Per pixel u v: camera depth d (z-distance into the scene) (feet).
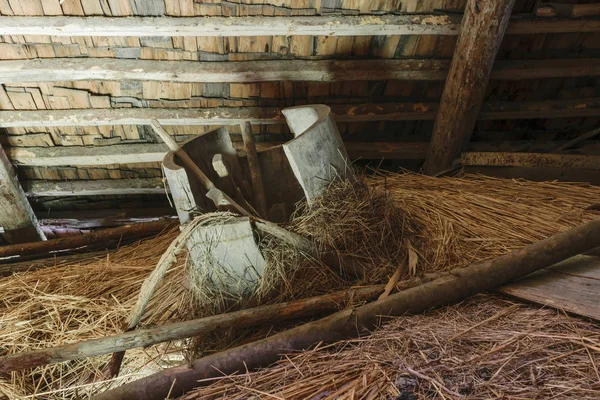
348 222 6.91
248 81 9.21
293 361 5.53
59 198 11.26
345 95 9.93
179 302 7.30
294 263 6.73
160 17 8.25
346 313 5.91
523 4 8.58
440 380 4.66
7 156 9.87
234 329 6.59
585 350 4.94
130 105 9.62
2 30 7.97
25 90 9.14
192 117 9.70
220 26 8.34
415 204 8.40
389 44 9.12
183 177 6.27
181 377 5.49
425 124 10.59
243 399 5.07
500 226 7.70
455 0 8.48
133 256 9.82
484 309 6.03
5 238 11.13
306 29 8.49
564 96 10.14
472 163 10.12
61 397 6.82
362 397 4.66
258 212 7.59
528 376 4.66
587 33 9.16
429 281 6.36
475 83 8.79
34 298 8.39
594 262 6.36
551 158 9.96
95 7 8.14
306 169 6.83
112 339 6.03
